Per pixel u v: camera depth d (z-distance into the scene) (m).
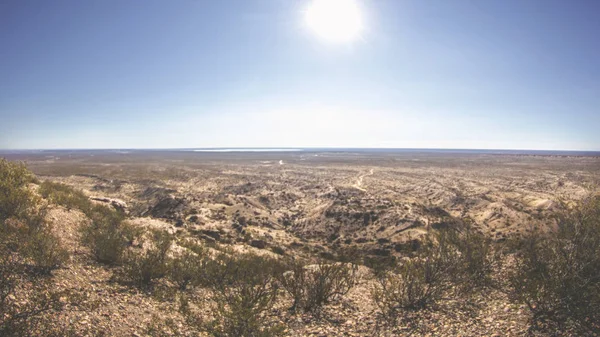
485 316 6.41
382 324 6.83
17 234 8.17
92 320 5.99
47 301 6.05
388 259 15.87
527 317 6.04
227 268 10.14
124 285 8.03
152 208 26.97
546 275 6.70
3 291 5.78
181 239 15.54
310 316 7.39
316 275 8.72
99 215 13.94
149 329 6.25
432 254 8.98
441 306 7.20
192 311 7.41
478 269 8.42
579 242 6.82
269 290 8.82
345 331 6.64
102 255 9.17
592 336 5.15
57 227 10.26
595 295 5.59
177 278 9.02
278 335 6.09
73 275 7.67
